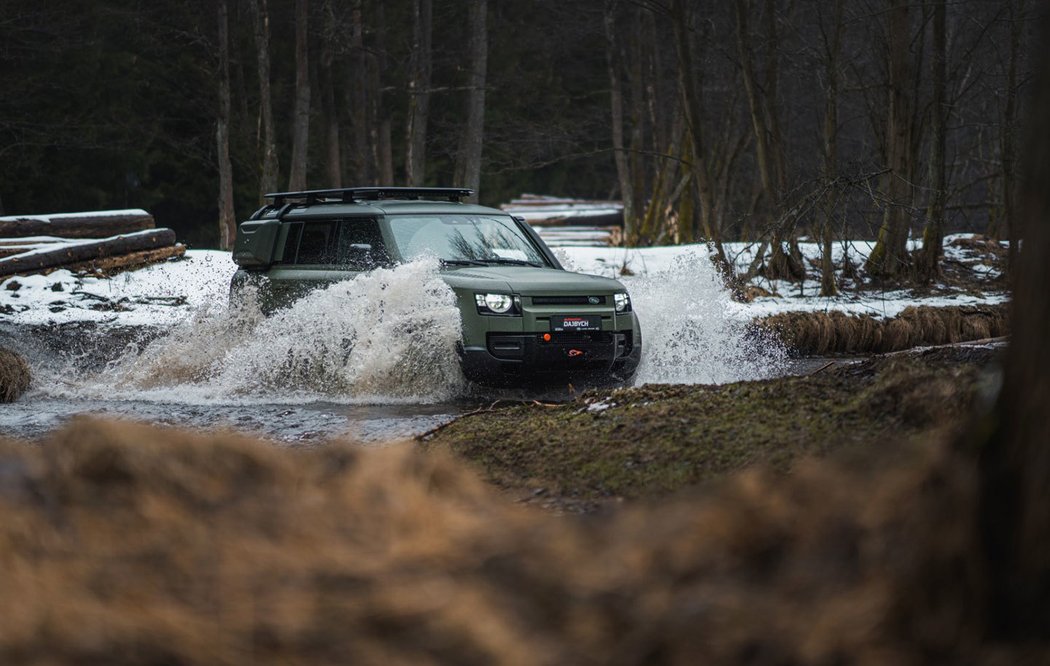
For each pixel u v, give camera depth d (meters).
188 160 139.50
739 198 123.81
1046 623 6.80
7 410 26.38
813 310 44.12
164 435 11.16
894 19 59.50
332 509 9.80
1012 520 7.07
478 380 26.80
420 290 27.19
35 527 8.76
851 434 13.01
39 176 124.38
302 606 7.37
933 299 54.38
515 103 145.88
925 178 82.75
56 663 6.41
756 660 6.73
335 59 133.00
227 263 62.50
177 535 8.82
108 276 57.66
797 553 8.03
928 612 7.00
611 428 15.76
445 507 10.46
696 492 11.03
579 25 113.56
